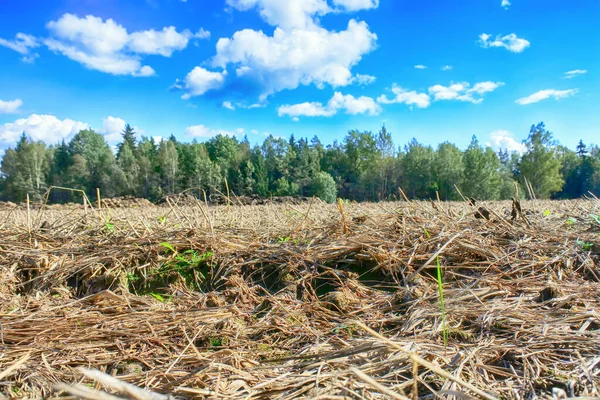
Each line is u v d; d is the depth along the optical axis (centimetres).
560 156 5131
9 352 198
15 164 4856
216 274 321
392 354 178
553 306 229
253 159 5338
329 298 270
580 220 416
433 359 172
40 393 165
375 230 375
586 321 201
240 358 192
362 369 166
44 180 5012
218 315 246
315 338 220
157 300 289
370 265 320
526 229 362
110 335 222
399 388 151
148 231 399
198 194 4403
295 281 300
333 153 6581
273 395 156
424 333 201
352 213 500
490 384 158
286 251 336
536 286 257
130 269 331
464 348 185
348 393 149
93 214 473
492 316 214
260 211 685
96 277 321
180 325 234
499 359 178
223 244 359
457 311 222
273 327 236
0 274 321
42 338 217
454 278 287
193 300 286
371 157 6116
